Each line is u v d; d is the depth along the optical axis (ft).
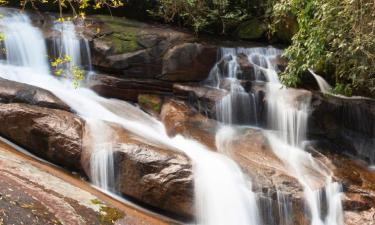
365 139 29.50
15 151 22.44
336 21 26.27
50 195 16.26
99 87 30.55
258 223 21.25
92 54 32.27
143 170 20.99
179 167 21.07
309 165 25.16
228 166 22.72
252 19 40.09
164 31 34.99
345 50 27.22
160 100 30.60
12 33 31.45
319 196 22.15
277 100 29.32
